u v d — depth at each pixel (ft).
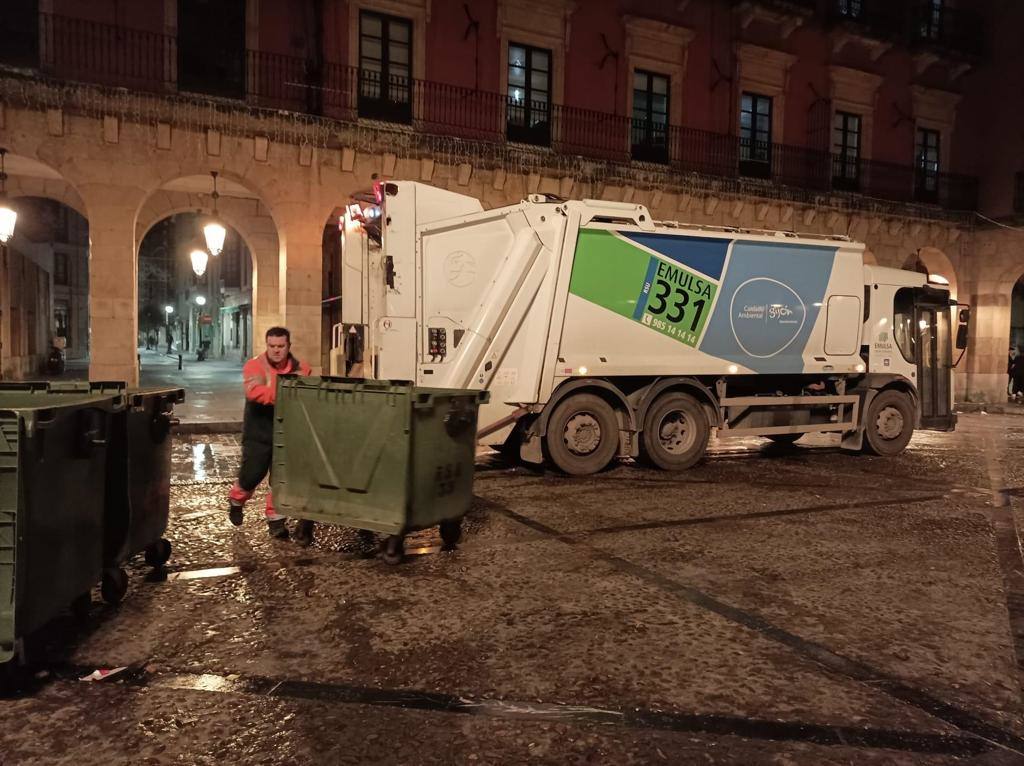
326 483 18.88
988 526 22.90
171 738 10.18
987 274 77.41
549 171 57.41
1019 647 13.61
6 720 10.60
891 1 76.69
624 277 31.50
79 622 14.15
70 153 44.86
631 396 32.32
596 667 12.54
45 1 46.09
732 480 30.58
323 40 53.11
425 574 17.42
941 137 80.23
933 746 10.23
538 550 19.53
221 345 150.10
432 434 18.49
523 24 59.72
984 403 75.51
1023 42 77.71
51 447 12.09
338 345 35.65
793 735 10.45
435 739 10.24
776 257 34.76
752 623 14.61
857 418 37.73
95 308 45.96
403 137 52.21
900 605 15.76
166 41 49.01
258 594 15.96
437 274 29.25
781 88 71.26
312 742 10.12
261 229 62.34
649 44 65.10
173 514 23.11
